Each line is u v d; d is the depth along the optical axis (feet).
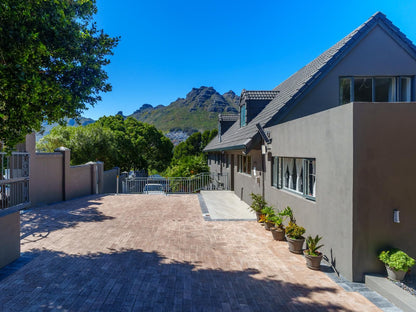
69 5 17.85
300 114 30.96
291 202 24.11
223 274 16.58
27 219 29.50
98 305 12.64
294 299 13.62
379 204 15.44
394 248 15.40
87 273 16.15
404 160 15.44
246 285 15.15
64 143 60.44
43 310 12.07
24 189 18.81
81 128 64.13
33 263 17.44
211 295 13.96
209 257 19.38
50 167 39.47
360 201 15.38
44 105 15.15
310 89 30.71
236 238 23.86
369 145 15.37
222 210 35.96
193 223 28.94
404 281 14.62
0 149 17.29
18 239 18.21
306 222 21.22
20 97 12.69
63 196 41.98
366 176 15.37
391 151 15.44
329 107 30.91
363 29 30.30
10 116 13.21
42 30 14.80
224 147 45.88
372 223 15.42
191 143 175.63
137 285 14.82
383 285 14.08
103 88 22.29
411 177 15.46
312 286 15.07
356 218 15.40
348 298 13.74
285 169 26.63
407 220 15.48
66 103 17.87
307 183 21.76
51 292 13.75
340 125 16.55
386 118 15.43
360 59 30.66
